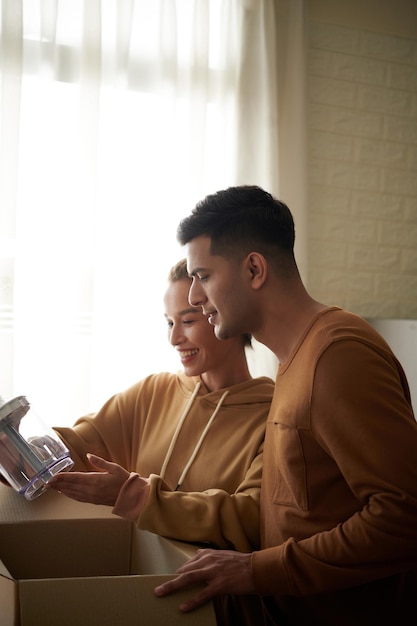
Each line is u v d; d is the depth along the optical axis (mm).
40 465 1015
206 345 1229
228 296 1025
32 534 1072
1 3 2080
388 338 2352
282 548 889
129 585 799
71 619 753
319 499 949
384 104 2643
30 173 2160
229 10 2369
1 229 2064
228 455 1168
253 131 2377
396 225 2660
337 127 2578
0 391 2029
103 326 2221
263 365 2275
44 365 2141
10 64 2076
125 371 2234
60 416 2131
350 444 873
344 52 2588
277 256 1025
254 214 1019
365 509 859
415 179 2689
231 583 854
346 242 2592
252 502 1069
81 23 2211
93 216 2162
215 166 2373
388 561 857
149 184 2266
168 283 1276
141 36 2301
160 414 1300
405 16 2670
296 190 2438
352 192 2598
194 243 1046
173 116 2271
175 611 801
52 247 2150
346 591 966
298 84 2453
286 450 958
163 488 1058
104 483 1019
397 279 2662
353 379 885
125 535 1115
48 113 2156
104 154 2232
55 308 2146
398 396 886
